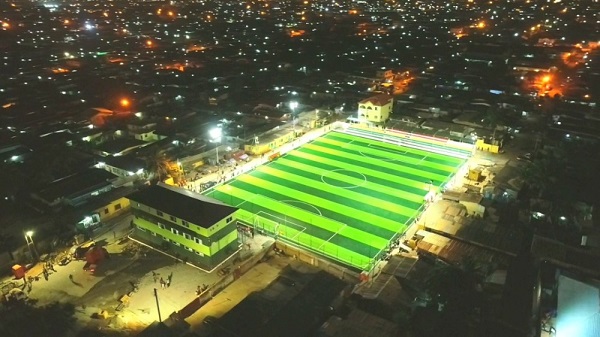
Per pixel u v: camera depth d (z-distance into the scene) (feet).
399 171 284.20
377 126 349.41
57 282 177.68
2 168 262.06
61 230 207.21
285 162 297.94
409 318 147.13
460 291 150.30
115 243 204.03
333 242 208.74
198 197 201.87
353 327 142.10
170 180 257.55
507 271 175.52
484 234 196.65
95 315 158.71
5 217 222.07
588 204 218.59
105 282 177.37
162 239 198.59
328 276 170.81
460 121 344.28
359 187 263.29
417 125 342.03
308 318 149.48
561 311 138.31
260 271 185.37
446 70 531.50
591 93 414.21
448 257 183.11
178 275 181.88
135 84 479.41
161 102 419.74
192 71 536.83
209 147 302.45
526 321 147.64
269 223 224.53
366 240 210.59
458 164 292.61
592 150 283.59
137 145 316.19
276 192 256.93
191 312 160.25
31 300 167.02
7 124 354.13
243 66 571.28
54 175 262.67
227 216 186.60
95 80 493.36
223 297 169.07
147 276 181.06
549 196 231.91
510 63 536.83
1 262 184.96
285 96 433.07
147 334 141.08
